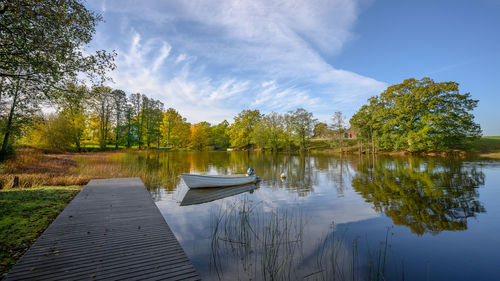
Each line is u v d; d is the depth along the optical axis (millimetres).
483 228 7059
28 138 27125
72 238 4801
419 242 6113
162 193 12508
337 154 46406
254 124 69312
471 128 33594
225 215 8547
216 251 5582
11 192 9656
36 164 17703
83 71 9172
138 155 37344
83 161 23406
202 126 76000
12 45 7617
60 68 8734
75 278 3305
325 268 4781
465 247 5824
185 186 14453
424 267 4871
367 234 6660
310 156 41781
